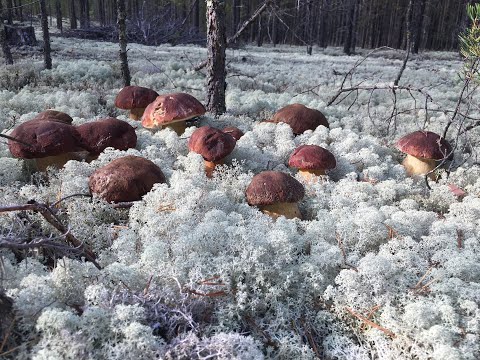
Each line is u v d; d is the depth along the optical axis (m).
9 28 19.62
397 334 2.30
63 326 1.96
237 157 5.01
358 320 2.49
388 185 4.35
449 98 11.16
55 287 2.34
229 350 2.07
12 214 3.08
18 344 2.05
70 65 13.10
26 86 9.70
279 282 2.63
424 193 4.64
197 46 26.86
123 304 2.18
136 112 7.24
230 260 2.69
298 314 2.57
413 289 2.58
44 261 2.90
